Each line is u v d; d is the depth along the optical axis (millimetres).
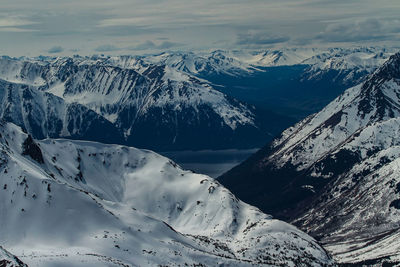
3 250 176750
